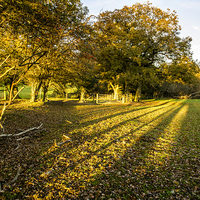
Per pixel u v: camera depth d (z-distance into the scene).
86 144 7.41
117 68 23.78
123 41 20.89
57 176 5.02
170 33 22.27
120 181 4.72
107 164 5.67
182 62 23.17
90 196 4.15
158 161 5.81
